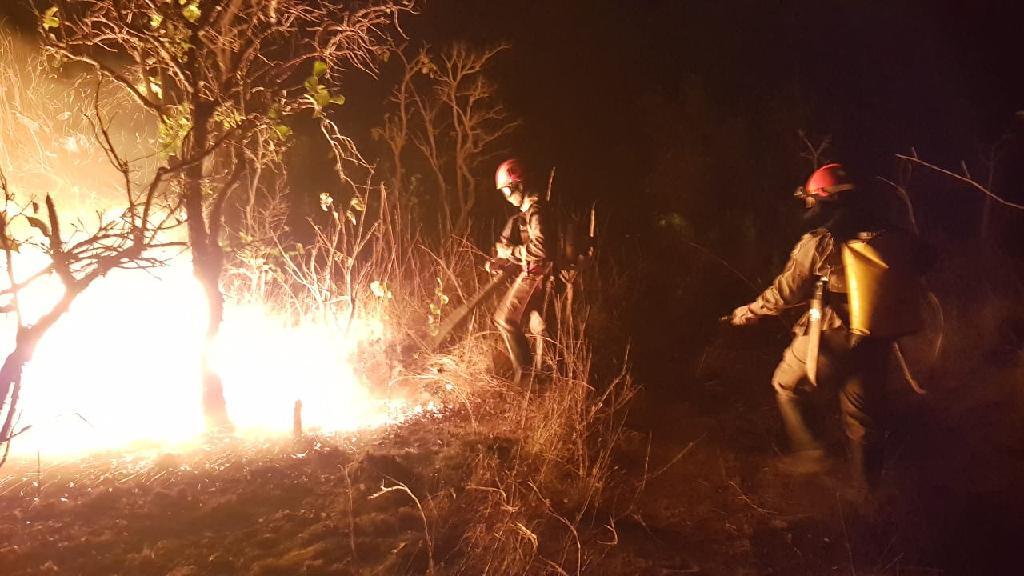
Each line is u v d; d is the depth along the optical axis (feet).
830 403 18.40
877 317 14.08
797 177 30.48
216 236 16.51
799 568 12.86
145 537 12.98
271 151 19.66
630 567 12.69
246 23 16.10
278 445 16.05
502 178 19.69
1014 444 16.17
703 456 16.66
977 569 12.79
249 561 12.40
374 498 13.98
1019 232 23.36
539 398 18.16
